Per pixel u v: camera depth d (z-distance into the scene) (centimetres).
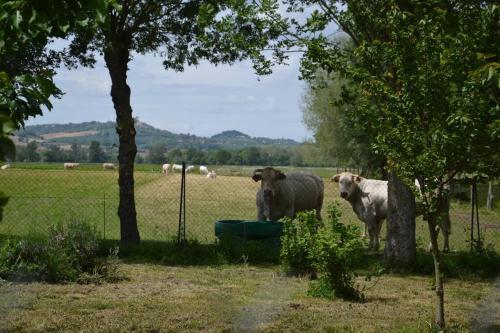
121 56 1625
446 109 705
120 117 1622
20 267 1102
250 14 1270
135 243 1608
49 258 1128
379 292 1135
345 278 1063
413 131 734
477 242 1455
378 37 956
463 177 756
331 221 1112
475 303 1048
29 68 1516
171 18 1698
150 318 881
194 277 1233
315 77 1284
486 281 1293
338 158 4959
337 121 4741
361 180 1783
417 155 737
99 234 1320
